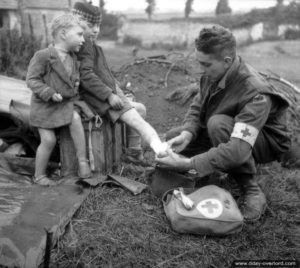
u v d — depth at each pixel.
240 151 2.89
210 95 3.24
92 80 3.52
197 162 2.96
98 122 3.54
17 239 2.54
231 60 2.98
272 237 2.89
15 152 3.97
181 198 2.90
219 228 2.80
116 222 2.99
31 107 3.41
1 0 8.98
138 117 3.59
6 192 3.13
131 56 11.70
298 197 3.46
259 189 3.23
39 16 9.70
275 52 13.38
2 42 7.92
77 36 3.35
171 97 5.65
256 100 2.95
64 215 2.89
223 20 14.66
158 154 3.11
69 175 3.56
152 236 2.86
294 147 4.13
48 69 3.35
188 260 2.65
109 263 2.58
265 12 15.07
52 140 3.41
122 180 3.49
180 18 15.17
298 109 4.89
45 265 2.44
